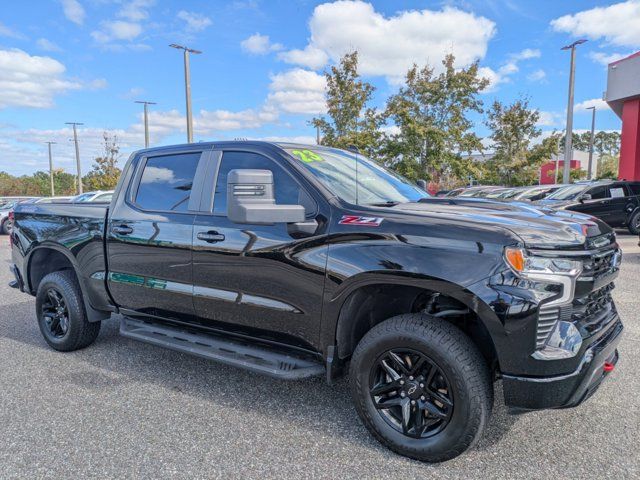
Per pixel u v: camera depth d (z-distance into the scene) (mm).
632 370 4043
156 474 2668
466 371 2584
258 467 2734
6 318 5973
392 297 3172
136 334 4109
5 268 9938
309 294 3059
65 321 4617
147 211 3971
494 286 2494
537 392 2504
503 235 2535
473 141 23656
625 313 5754
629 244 11781
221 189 3592
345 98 23891
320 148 3816
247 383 3924
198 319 3699
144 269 3920
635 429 3109
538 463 2748
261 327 3334
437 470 2691
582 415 3301
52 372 4156
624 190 14109
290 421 3279
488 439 3010
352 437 3064
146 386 3859
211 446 2959
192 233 3590
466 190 20750
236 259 3348
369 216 2930
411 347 2730
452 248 2621
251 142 3576
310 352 3191
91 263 4312
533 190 16938
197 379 4004
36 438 3049
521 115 27047
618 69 20797
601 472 2654
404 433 2811
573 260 2527
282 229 3184
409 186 3973
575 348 2494
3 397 3652
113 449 2924
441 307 2986
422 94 23750
